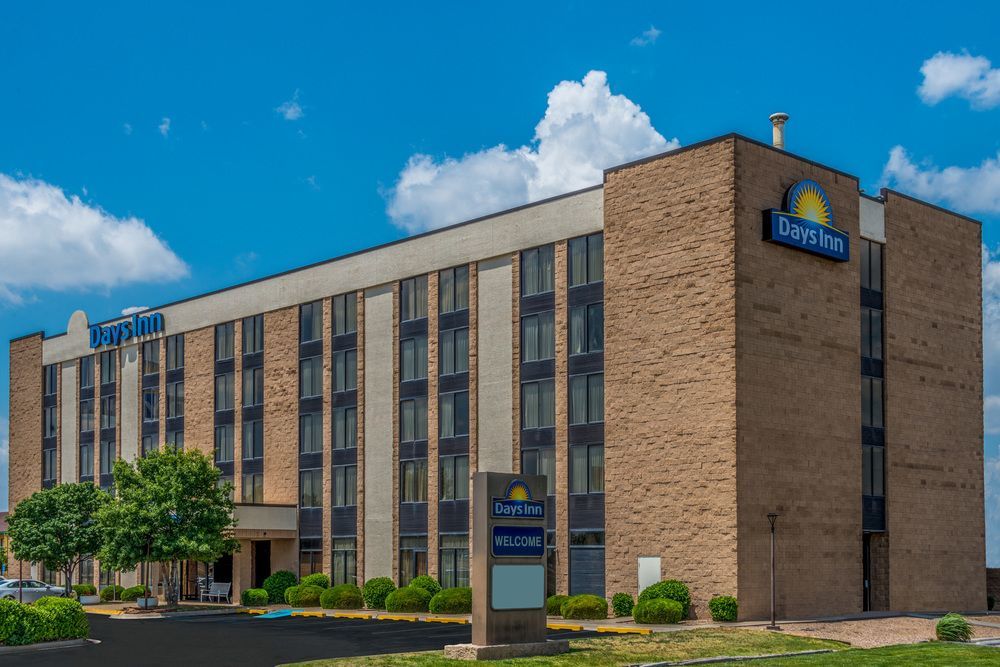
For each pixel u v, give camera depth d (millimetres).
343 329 58250
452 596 47562
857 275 47156
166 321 69250
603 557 45469
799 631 37594
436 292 53656
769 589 41719
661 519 43344
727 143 42438
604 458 45656
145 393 70375
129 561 51406
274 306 62125
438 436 52812
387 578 52469
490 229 51438
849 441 45969
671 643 33906
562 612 44062
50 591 58875
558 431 47656
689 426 42719
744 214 42438
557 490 47406
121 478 53469
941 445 50812
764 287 42906
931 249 51656
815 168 45750
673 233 43906
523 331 49719
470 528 50781
